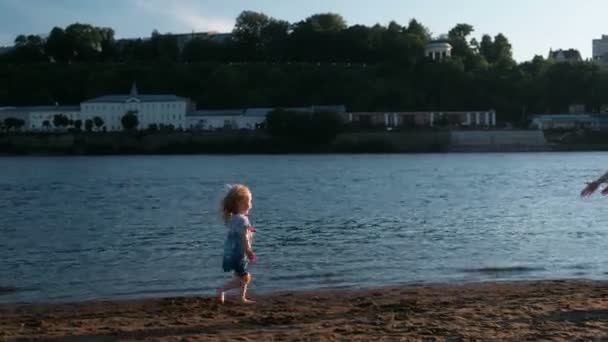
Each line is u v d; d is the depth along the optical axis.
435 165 157.25
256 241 39.25
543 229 42.59
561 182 100.75
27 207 69.44
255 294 21.67
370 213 58.44
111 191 92.81
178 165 169.12
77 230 47.34
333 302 19.75
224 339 14.30
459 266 28.03
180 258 32.84
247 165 165.00
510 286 22.11
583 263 28.19
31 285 25.52
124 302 20.77
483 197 75.75
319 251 34.31
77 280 26.59
